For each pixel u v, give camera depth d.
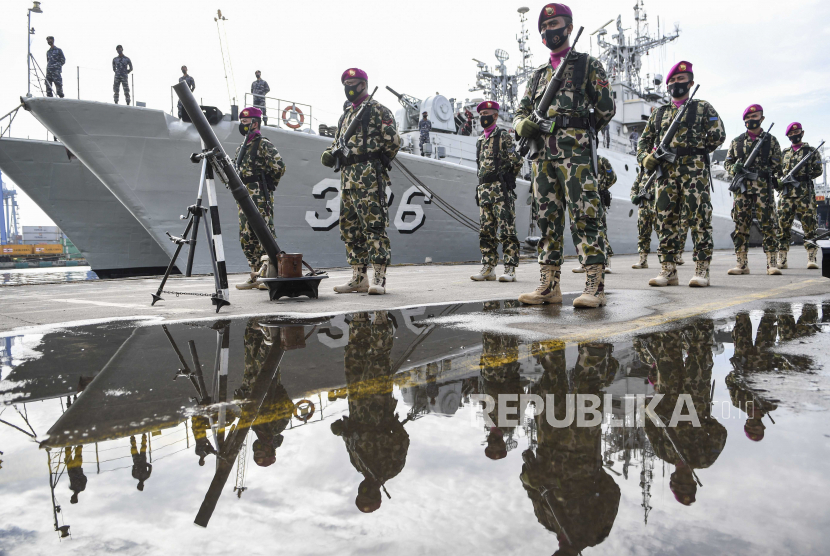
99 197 10.77
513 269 5.69
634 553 0.58
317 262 10.02
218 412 1.19
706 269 4.46
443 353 1.83
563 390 1.32
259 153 4.94
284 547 0.61
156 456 0.93
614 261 11.62
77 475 0.85
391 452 0.93
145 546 0.62
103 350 1.97
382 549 0.60
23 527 0.67
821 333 2.08
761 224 5.83
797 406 1.14
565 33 3.24
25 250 48.31
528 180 13.37
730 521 0.65
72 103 7.75
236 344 2.06
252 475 0.84
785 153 7.06
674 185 4.52
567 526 0.65
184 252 9.16
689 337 2.03
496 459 0.88
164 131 8.26
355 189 4.18
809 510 0.68
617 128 19.38
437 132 13.64
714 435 0.97
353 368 1.63
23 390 1.41
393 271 8.03
